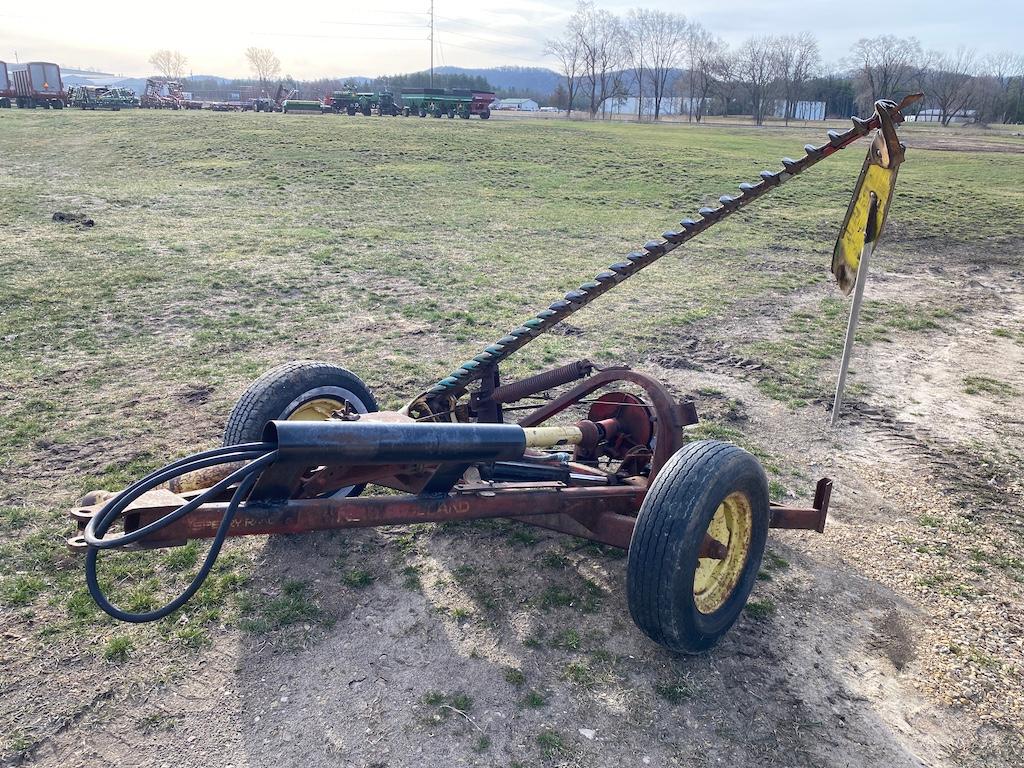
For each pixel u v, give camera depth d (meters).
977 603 4.32
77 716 3.31
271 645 3.75
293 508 3.44
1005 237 17.11
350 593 4.16
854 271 6.08
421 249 14.14
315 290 10.88
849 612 4.20
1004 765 3.28
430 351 8.32
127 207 17.86
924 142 48.50
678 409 4.34
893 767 3.24
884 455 6.18
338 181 23.11
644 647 3.84
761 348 8.80
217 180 22.73
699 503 3.40
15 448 5.67
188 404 6.62
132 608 3.94
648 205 20.77
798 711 3.50
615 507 4.20
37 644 3.68
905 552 4.79
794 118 106.94
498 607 4.09
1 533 4.55
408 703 3.44
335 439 3.13
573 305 4.55
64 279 10.80
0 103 52.84
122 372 7.37
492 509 3.81
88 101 55.31
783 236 16.78
